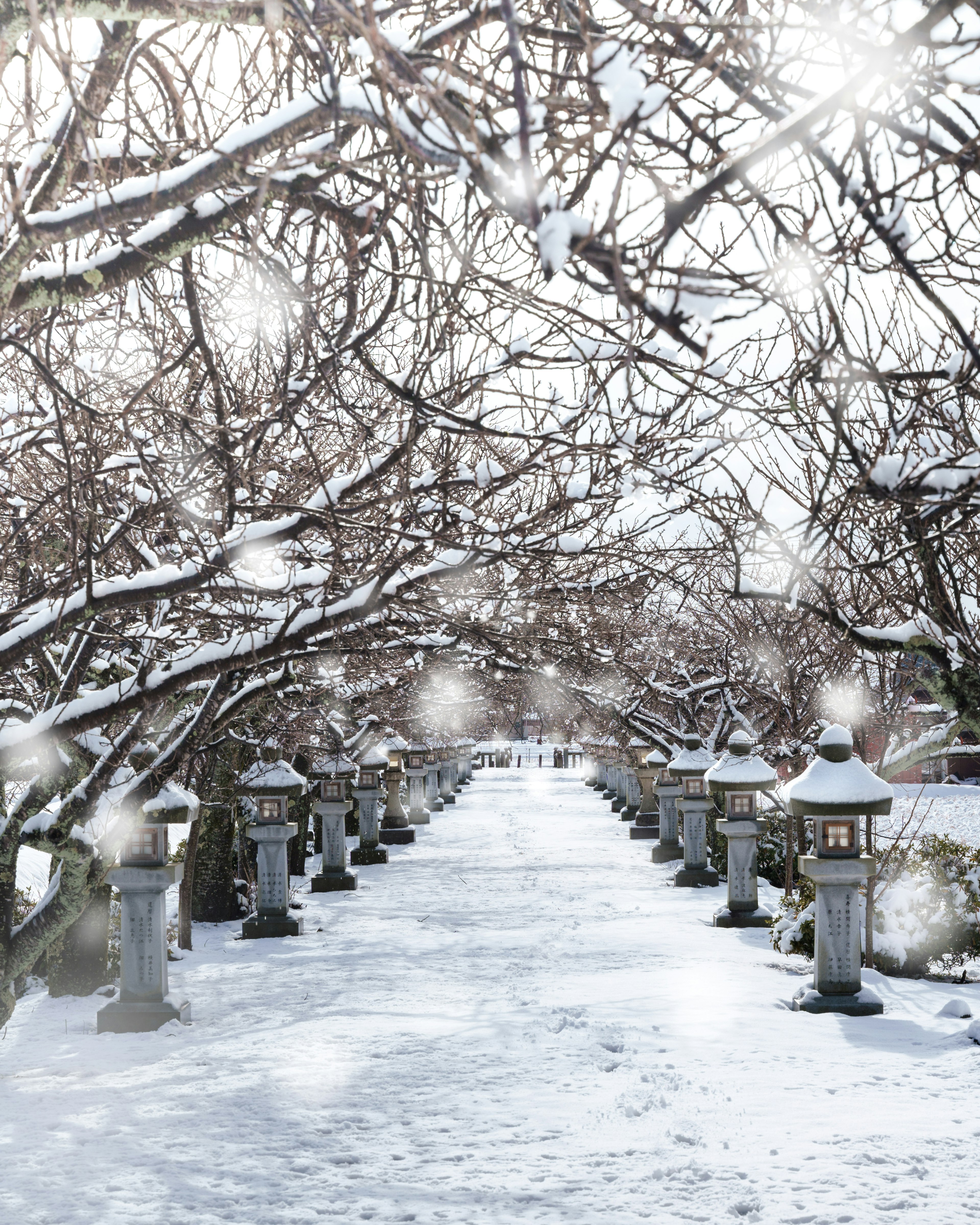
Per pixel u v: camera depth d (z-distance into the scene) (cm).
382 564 650
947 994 1183
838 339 375
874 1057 930
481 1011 1129
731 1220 607
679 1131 746
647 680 1784
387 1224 612
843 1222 602
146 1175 691
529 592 833
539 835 3266
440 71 370
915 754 1126
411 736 3222
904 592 693
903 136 345
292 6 334
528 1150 723
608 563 877
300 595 677
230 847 1886
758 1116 779
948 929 1270
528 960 1419
